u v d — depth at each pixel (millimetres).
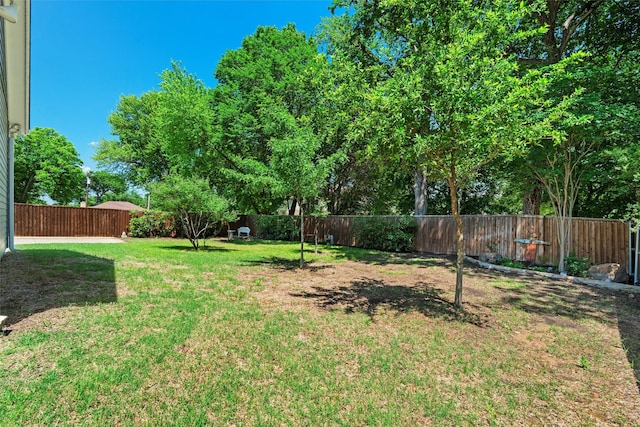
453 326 3939
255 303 4570
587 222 7883
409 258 10602
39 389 2221
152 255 8984
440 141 3766
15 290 4445
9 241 8562
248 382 2516
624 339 3695
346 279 6703
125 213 16547
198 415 2090
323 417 2168
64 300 4125
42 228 14469
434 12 5113
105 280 5406
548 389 2656
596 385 2742
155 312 3871
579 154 7555
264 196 17609
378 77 5754
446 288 6035
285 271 7453
